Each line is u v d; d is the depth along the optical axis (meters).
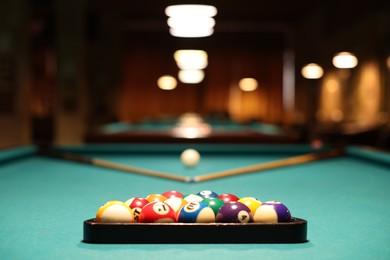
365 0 10.64
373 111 10.66
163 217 1.92
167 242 1.91
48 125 12.45
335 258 1.75
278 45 16.34
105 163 4.23
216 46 16.47
